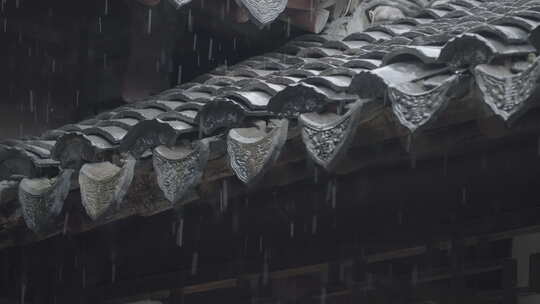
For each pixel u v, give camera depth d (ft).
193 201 25.35
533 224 21.88
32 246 30.68
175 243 27.53
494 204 22.33
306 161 21.06
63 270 30.07
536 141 20.08
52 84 32.58
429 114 16.55
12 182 24.03
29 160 23.45
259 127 19.79
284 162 20.90
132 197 23.88
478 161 21.20
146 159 21.71
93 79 31.68
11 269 31.19
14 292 30.99
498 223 22.35
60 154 22.63
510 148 20.58
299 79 21.98
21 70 32.30
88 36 31.60
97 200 21.95
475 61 16.30
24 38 32.17
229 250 26.73
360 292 25.21
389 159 20.53
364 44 27.45
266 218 25.27
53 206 22.93
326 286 26.25
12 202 24.48
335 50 27.68
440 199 22.61
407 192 22.74
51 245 30.17
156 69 30.96
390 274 26.07
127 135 21.38
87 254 29.50
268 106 19.03
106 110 31.68
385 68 17.69
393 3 30.55
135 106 26.05
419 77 17.24
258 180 19.39
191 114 21.66
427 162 21.95
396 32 27.55
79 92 32.14
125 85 30.35
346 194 23.43
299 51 29.53
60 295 30.07
